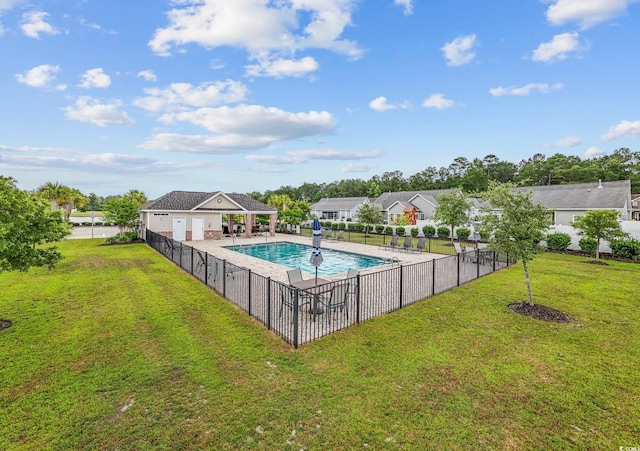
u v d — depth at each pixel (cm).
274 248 2162
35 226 677
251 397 407
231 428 350
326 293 752
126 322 667
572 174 5250
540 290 947
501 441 333
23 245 626
